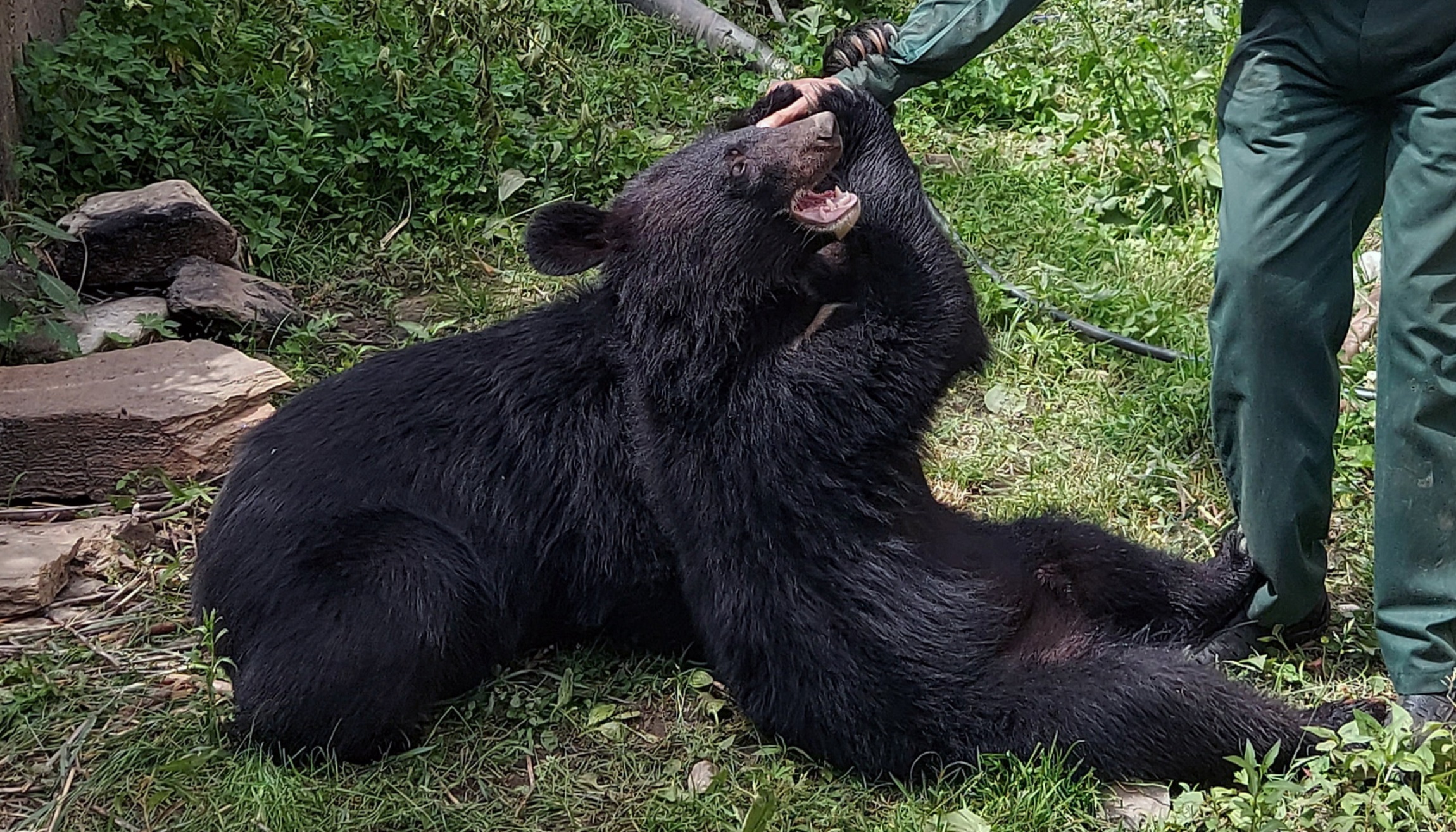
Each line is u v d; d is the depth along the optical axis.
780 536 4.20
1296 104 3.96
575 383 4.58
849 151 4.63
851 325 4.27
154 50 7.75
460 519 4.46
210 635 4.19
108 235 6.44
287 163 7.30
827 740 4.13
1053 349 6.39
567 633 4.69
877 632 4.12
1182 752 3.97
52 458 5.31
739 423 4.25
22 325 5.84
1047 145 8.66
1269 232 3.95
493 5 7.78
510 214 7.55
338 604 4.10
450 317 6.78
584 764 4.16
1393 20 3.75
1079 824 3.87
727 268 4.30
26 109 7.04
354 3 8.57
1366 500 5.36
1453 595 4.03
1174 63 8.78
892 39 4.68
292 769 4.06
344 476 4.40
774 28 9.99
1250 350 4.05
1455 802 3.73
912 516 4.36
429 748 4.19
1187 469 5.70
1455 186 3.74
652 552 4.52
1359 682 4.46
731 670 4.25
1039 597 4.58
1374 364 6.25
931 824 3.82
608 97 8.61
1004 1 4.47
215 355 5.73
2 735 4.23
